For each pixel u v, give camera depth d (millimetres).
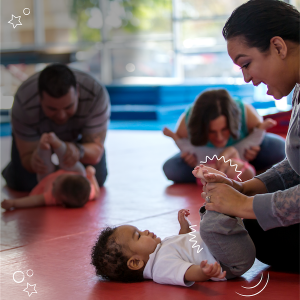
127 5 13977
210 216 1472
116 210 2686
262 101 9875
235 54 1354
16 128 3143
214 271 1374
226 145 3236
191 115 3176
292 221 1367
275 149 3447
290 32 1288
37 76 3131
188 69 13164
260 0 1328
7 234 2242
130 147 5859
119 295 1435
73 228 2307
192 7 12578
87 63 13688
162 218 2441
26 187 3396
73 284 1551
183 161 3482
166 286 1505
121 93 10570
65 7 14117
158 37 12641
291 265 1608
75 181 2777
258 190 1635
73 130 3203
